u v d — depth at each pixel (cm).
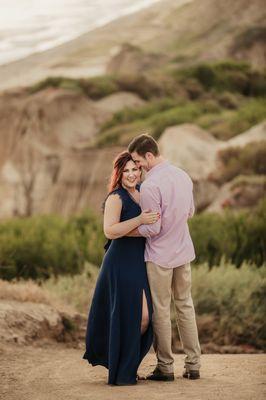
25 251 1478
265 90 6862
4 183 5134
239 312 1097
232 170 3209
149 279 657
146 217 639
